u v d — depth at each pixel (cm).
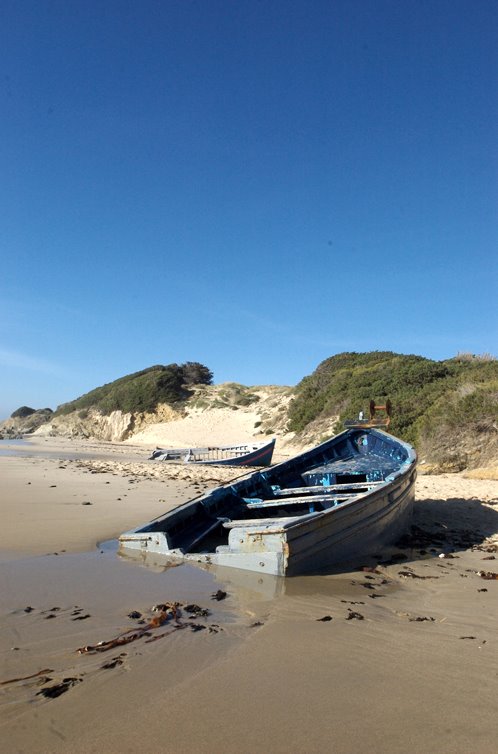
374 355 4200
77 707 305
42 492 1259
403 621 477
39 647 393
